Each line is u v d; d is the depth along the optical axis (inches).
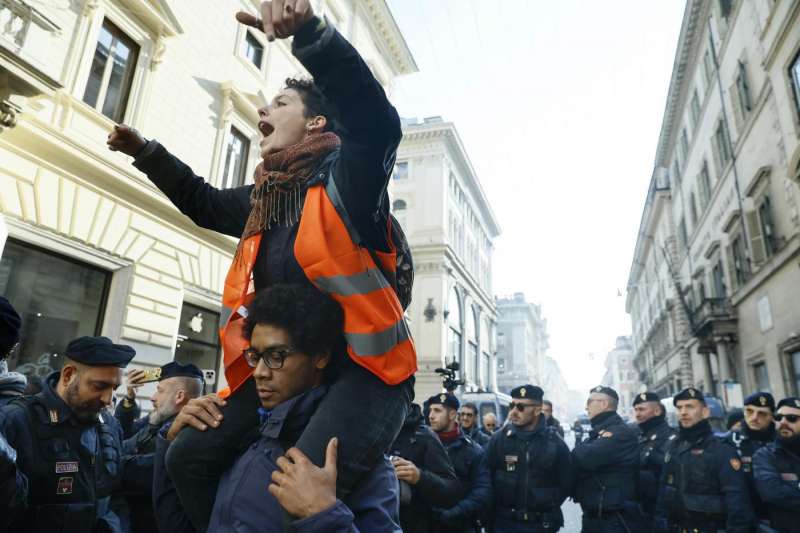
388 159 45.6
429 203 1216.2
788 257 567.5
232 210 65.2
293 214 51.2
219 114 451.5
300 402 50.1
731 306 799.7
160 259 381.1
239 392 53.9
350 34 735.1
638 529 166.7
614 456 171.0
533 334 3422.7
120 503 120.1
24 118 282.7
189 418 52.4
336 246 47.0
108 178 338.0
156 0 379.2
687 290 1124.5
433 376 1067.3
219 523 48.2
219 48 459.5
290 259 52.1
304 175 50.2
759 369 716.7
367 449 45.9
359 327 47.4
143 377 148.5
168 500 57.4
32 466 93.4
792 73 538.9
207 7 448.5
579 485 176.2
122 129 60.2
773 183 606.2
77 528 96.3
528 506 168.9
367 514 48.1
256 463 48.7
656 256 1534.2
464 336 1293.1
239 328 53.6
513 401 181.2
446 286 1162.0
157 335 372.8
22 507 82.8
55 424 98.3
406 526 138.1
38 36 266.7
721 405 622.8
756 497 157.3
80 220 322.7
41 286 306.2
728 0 752.3
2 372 110.9
